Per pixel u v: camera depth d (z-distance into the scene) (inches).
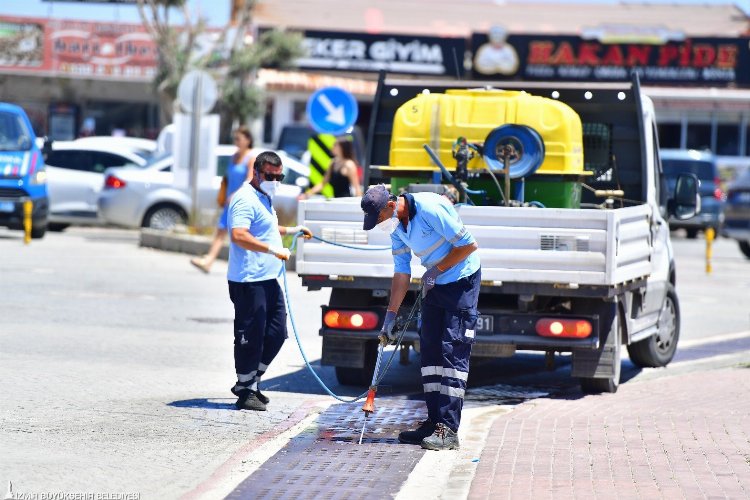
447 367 816.9
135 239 2655.0
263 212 935.7
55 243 2415.1
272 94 4407.0
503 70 4559.5
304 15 4736.7
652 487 708.7
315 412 938.7
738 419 926.4
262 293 933.8
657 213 1201.4
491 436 853.2
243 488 698.8
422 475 740.7
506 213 981.8
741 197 2807.6
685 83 4628.4
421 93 1201.4
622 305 1061.1
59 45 4424.2
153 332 1325.0
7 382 1008.2
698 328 1558.8
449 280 821.2
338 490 698.8
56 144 2689.5
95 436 824.9
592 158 1190.9
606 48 4594.0
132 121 4505.4
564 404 994.7
